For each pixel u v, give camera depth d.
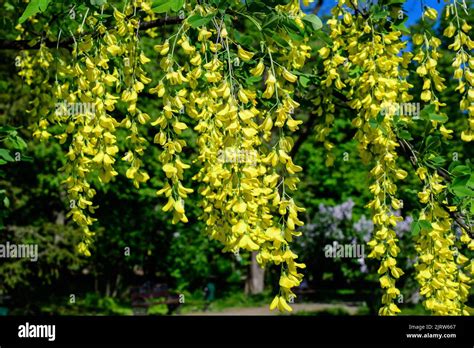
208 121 2.26
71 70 2.33
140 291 10.20
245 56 1.97
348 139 10.95
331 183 10.75
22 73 3.42
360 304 9.48
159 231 10.38
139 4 2.51
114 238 9.69
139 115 2.22
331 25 2.53
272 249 1.98
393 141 2.38
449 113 8.20
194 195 8.25
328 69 2.63
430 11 2.42
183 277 11.14
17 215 9.25
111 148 2.17
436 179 2.35
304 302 10.16
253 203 1.84
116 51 2.24
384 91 2.35
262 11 1.97
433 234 2.24
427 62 2.44
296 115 6.59
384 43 2.39
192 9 2.09
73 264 9.19
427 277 2.27
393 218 2.33
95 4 2.13
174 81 1.96
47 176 8.55
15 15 3.38
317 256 9.49
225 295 11.77
